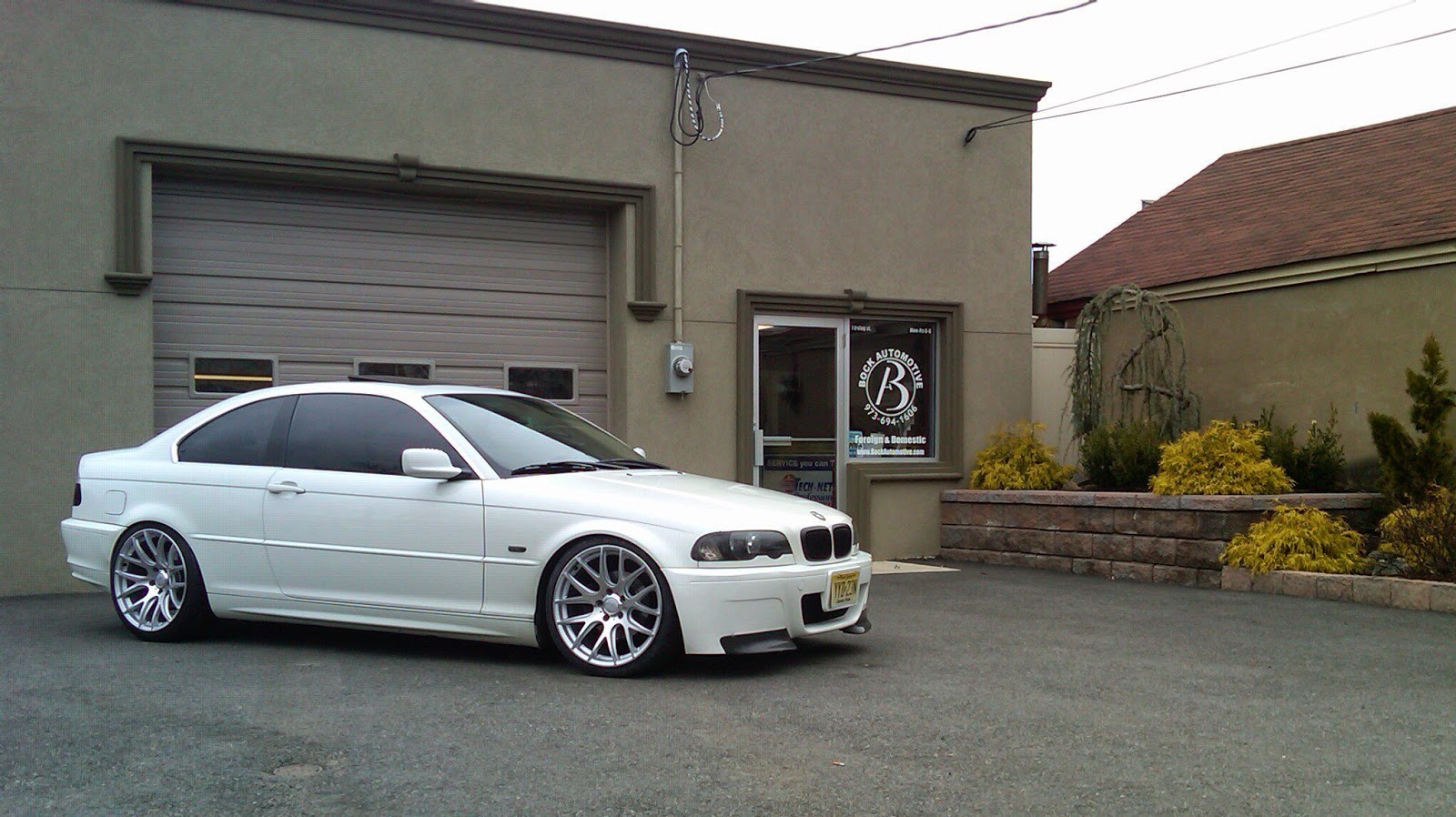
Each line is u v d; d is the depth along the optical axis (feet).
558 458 22.70
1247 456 35.17
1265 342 42.86
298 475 22.39
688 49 37.60
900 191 41.09
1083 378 42.06
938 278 41.65
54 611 27.71
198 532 22.94
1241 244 46.29
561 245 37.42
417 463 20.94
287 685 19.39
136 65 31.78
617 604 20.31
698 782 14.42
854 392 40.78
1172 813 13.56
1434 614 28.27
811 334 40.04
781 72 39.06
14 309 30.66
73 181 31.22
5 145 30.60
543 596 20.77
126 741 15.88
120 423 31.58
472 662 21.40
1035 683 20.15
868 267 40.50
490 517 20.94
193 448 23.68
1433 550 30.48
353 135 33.81
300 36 33.30
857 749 15.94
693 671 20.86
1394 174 45.37
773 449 39.27
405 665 21.13
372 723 16.94
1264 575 32.27
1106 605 29.71
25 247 30.76
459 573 21.08
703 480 23.38
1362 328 39.40
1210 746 16.31
